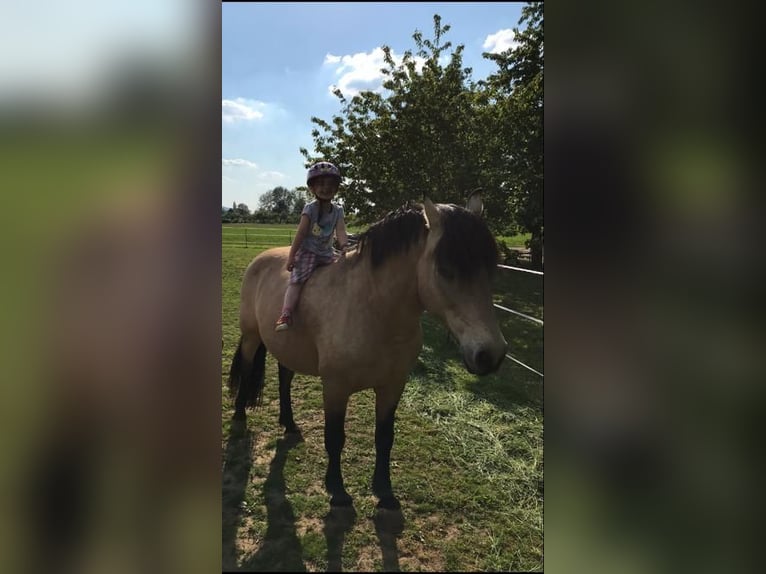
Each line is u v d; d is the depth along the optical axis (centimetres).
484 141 990
